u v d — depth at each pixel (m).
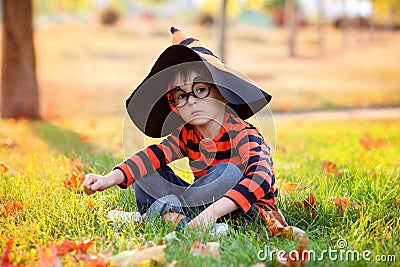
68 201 3.45
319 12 32.69
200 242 2.61
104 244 2.72
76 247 2.63
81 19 39.81
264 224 2.97
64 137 8.35
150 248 2.55
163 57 3.02
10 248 2.70
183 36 3.19
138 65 26.84
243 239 2.75
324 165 4.57
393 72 25.66
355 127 10.49
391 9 39.97
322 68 26.66
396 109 16.50
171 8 46.31
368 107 17.06
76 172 4.49
